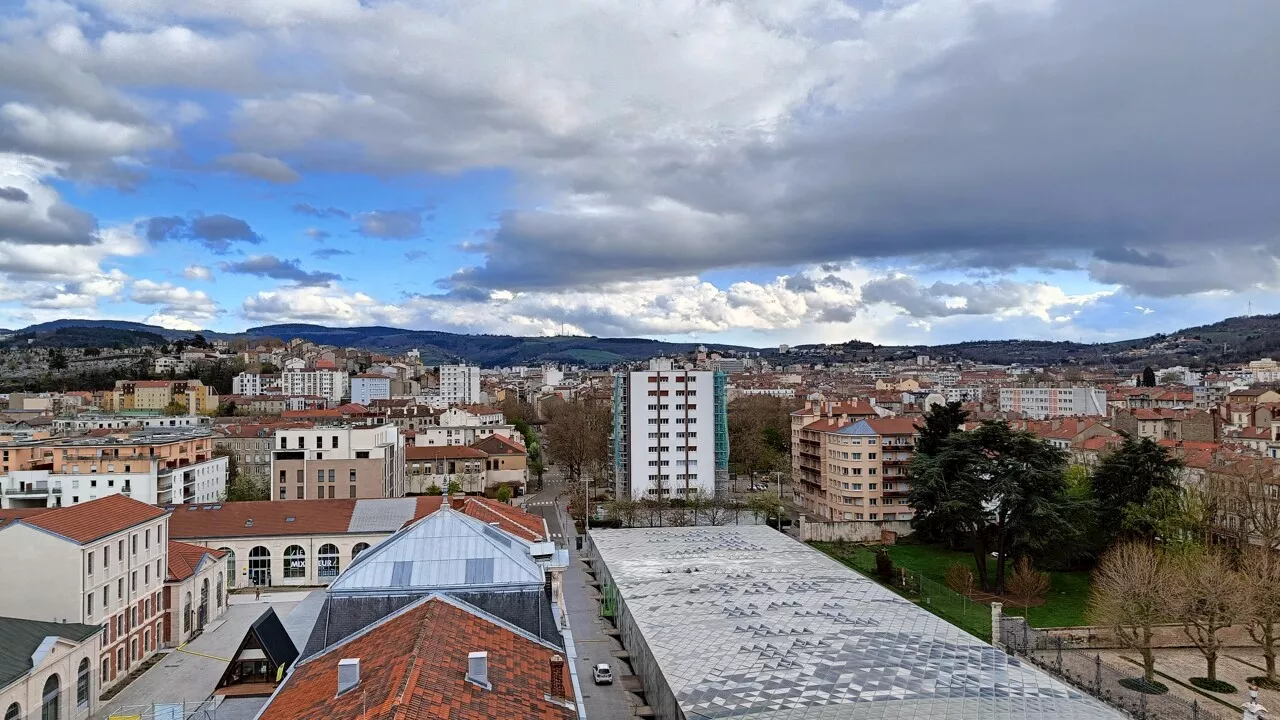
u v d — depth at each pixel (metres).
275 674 65.94
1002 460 108.44
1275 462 132.88
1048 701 51.75
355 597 46.47
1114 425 197.12
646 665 65.81
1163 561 94.50
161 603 84.25
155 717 63.53
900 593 105.25
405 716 30.12
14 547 68.19
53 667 60.44
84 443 141.50
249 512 113.88
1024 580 102.94
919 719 49.09
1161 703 66.12
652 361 184.50
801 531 140.12
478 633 42.97
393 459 157.62
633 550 100.06
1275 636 84.62
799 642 63.72
